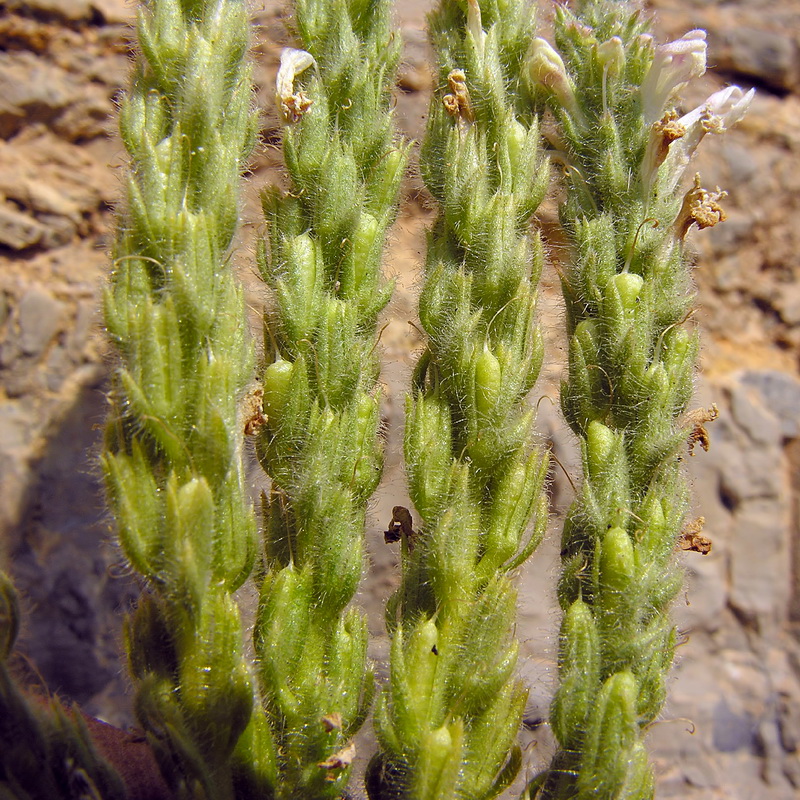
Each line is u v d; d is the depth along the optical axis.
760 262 0.16
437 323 0.09
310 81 0.09
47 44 0.15
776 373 0.16
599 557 0.09
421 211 0.15
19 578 0.14
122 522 0.08
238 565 0.08
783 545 0.16
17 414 0.14
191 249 0.08
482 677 0.09
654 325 0.10
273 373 0.09
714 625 0.15
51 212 0.15
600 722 0.09
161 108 0.09
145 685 0.08
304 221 0.09
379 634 0.14
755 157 0.16
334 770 0.09
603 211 0.10
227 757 0.08
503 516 0.09
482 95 0.10
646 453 0.09
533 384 0.09
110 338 0.08
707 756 0.15
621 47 0.10
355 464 0.09
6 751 0.08
